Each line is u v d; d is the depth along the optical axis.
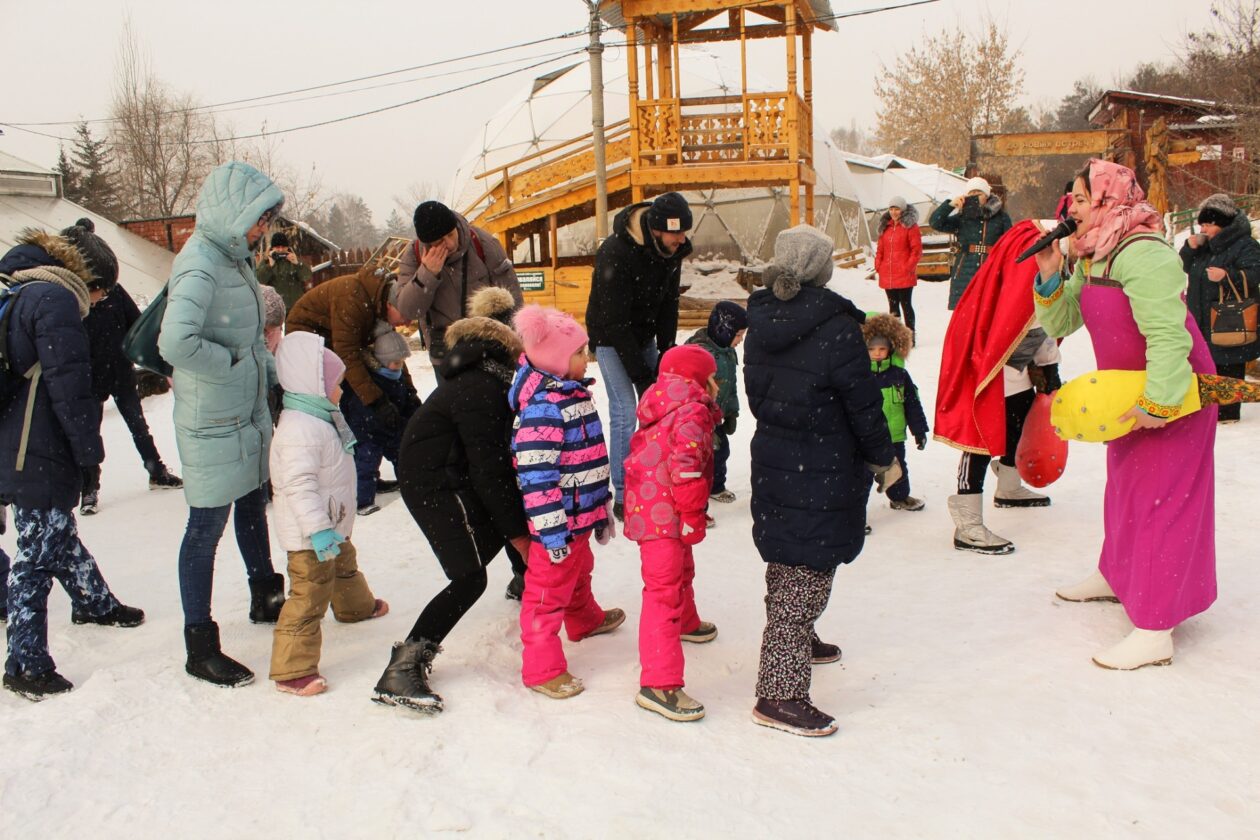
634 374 5.51
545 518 3.43
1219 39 22.97
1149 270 3.50
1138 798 2.82
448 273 5.38
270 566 4.42
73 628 4.38
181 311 3.56
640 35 16.25
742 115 15.05
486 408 3.58
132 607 4.60
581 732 3.26
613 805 2.82
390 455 6.31
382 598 4.75
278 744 3.24
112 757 3.14
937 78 44.28
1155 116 28.30
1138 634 3.67
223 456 3.75
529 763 3.07
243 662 3.96
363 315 5.80
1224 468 6.14
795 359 3.25
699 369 3.54
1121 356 3.68
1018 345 4.80
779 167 14.88
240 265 3.87
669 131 15.14
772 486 3.34
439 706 3.41
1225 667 3.59
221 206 3.69
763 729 3.31
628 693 3.59
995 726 3.27
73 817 2.82
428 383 12.33
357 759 3.12
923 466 7.03
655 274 5.48
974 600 4.42
